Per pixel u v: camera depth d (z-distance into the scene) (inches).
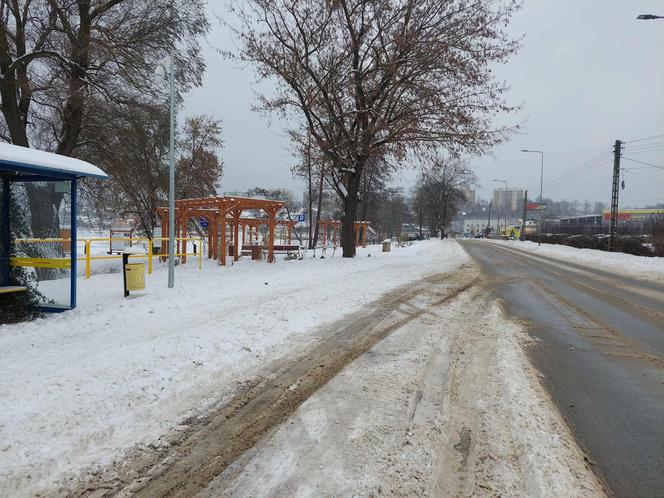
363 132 780.6
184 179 1129.4
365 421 152.0
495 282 532.4
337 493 112.6
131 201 951.6
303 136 903.7
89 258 519.2
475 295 420.8
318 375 195.6
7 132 676.1
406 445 136.6
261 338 247.6
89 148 732.0
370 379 191.2
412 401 168.7
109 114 677.3
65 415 150.2
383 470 123.1
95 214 898.7
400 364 210.4
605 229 2023.9
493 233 4658.0
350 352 228.8
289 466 124.9
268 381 188.2
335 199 2003.0
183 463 126.8
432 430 145.9
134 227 1230.9
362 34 777.6
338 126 815.1
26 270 308.8
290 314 305.0
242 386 182.5
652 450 135.9
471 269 692.1
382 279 507.5
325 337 256.8
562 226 2635.3
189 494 112.8
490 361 217.0
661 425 153.3
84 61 605.9
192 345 227.3
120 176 746.8
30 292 298.7
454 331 275.1
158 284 449.4
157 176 776.9
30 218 327.0
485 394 176.2
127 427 146.3
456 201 3221.0
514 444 138.3
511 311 348.5
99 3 636.7
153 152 739.4
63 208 346.0
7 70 562.3
